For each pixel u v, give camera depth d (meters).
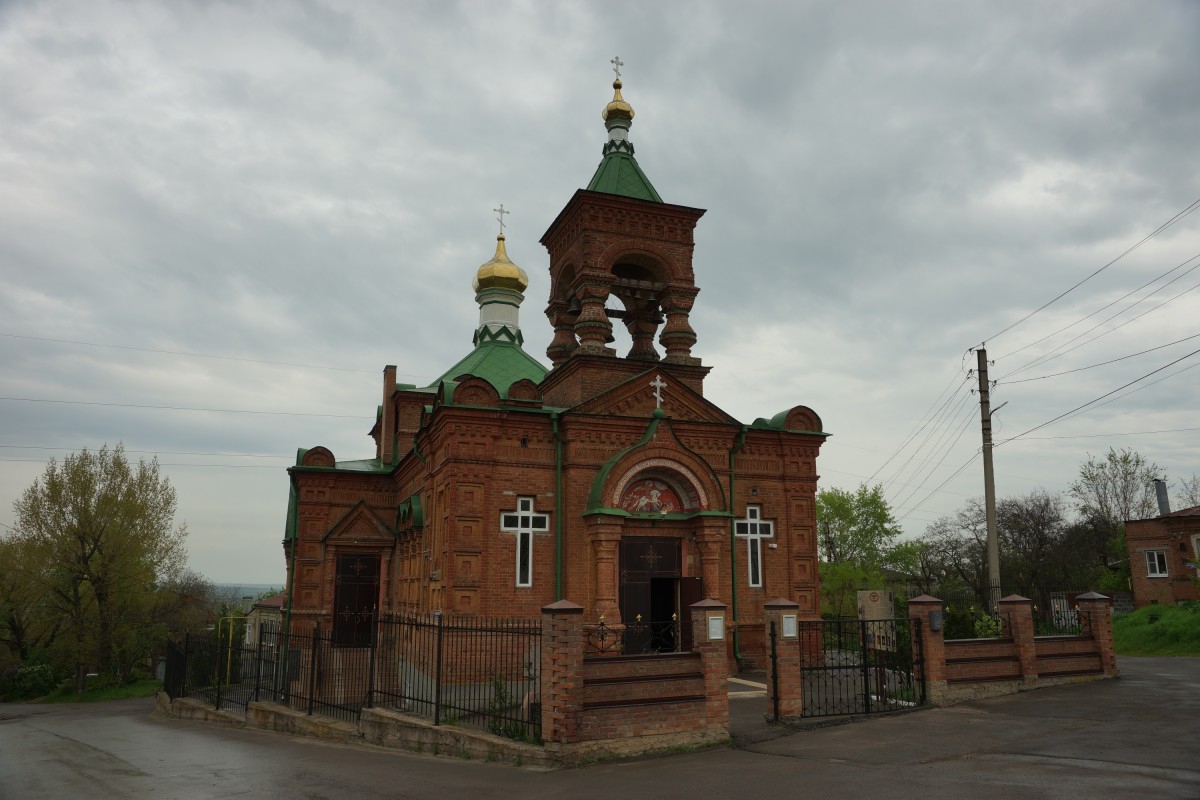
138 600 52.03
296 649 23.47
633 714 13.30
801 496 27.39
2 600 52.81
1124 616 37.00
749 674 24.17
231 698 25.67
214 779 12.98
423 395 34.81
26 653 55.38
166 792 12.02
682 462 24.84
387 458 35.03
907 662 17.80
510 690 18.02
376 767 13.37
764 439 27.23
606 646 22.42
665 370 26.77
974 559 67.94
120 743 19.14
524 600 23.30
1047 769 10.89
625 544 24.28
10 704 49.50
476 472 23.42
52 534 50.69
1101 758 11.40
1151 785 9.82
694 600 24.30
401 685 21.52
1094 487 62.28
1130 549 44.47
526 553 23.73
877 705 16.80
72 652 51.06
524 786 11.37
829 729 14.80
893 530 64.75
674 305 27.44
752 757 12.80
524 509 23.95
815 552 27.14
